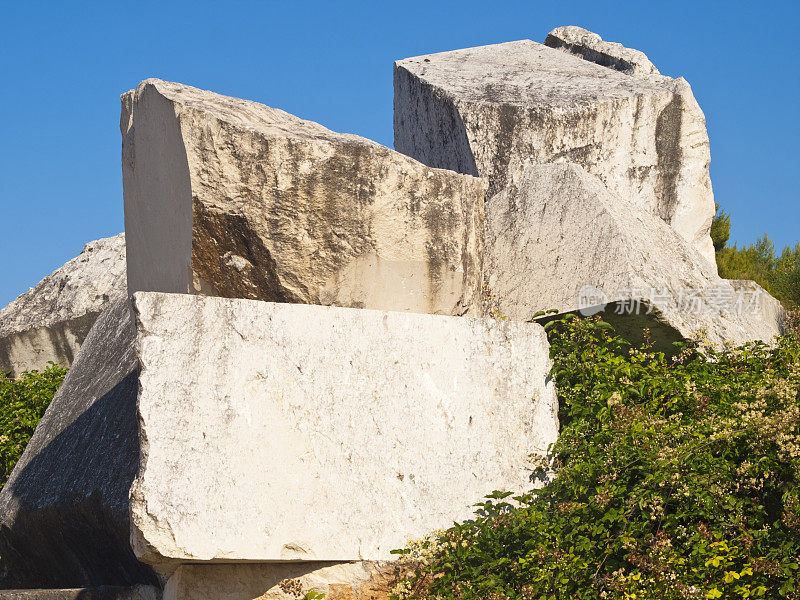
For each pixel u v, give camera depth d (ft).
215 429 13.39
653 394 15.64
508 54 27.40
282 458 13.73
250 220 15.96
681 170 22.03
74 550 18.51
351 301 16.57
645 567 12.64
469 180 18.10
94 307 29.37
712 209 22.33
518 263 19.20
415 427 14.78
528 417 15.61
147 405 13.10
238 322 13.93
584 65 25.86
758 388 14.79
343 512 13.93
